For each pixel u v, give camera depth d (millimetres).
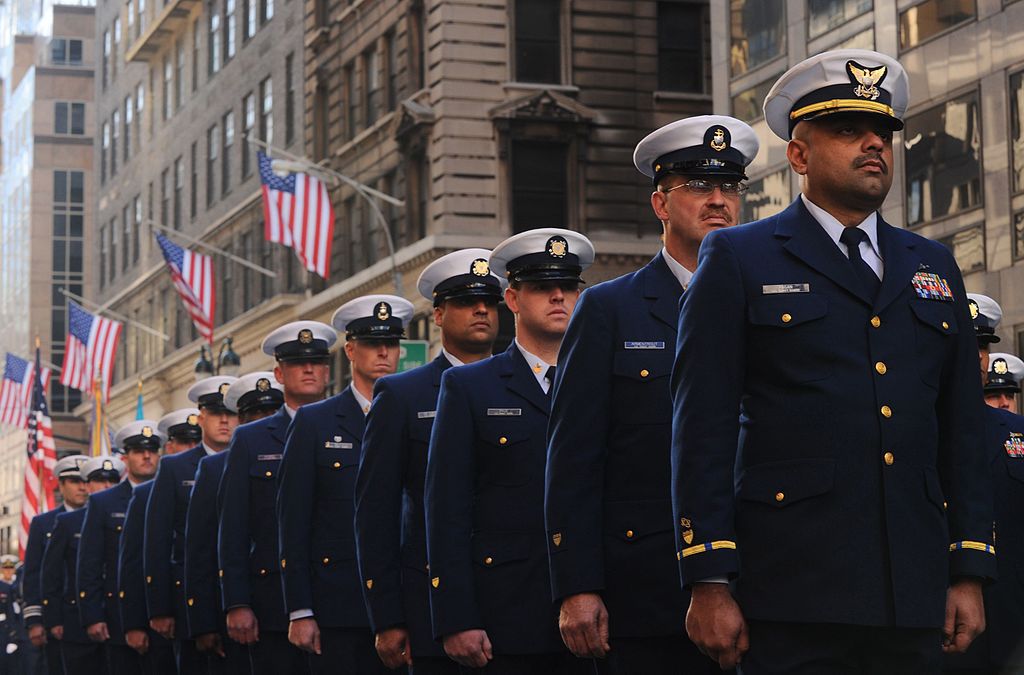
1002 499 10148
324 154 53344
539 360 8945
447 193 42969
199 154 68062
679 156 7418
